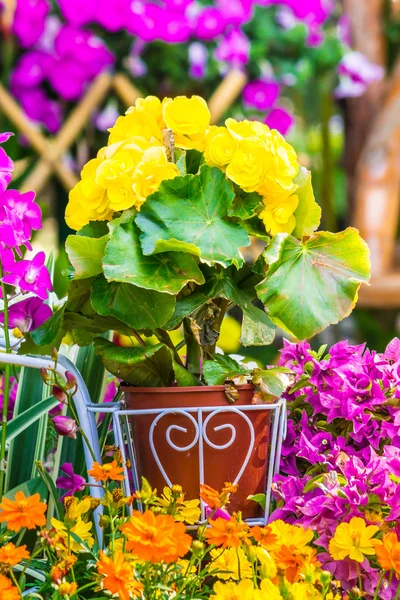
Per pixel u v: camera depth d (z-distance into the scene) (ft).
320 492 8.46
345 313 8.44
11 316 8.66
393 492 8.27
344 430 8.86
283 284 8.42
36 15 14.98
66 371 8.45
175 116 8.60
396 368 8.77
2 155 8.53
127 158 8.46
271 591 7.79
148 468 8.46
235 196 8.52
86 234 8.56
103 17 15.03
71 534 8.21
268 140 8.50
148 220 8.37
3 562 7.79
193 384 8.48
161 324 8.38
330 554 8.21
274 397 8.43
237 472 8.46
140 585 7.74
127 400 8.52
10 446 9.20
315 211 8.61
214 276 8.54
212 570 8.13
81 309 8.61
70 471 8.65
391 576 8.14
